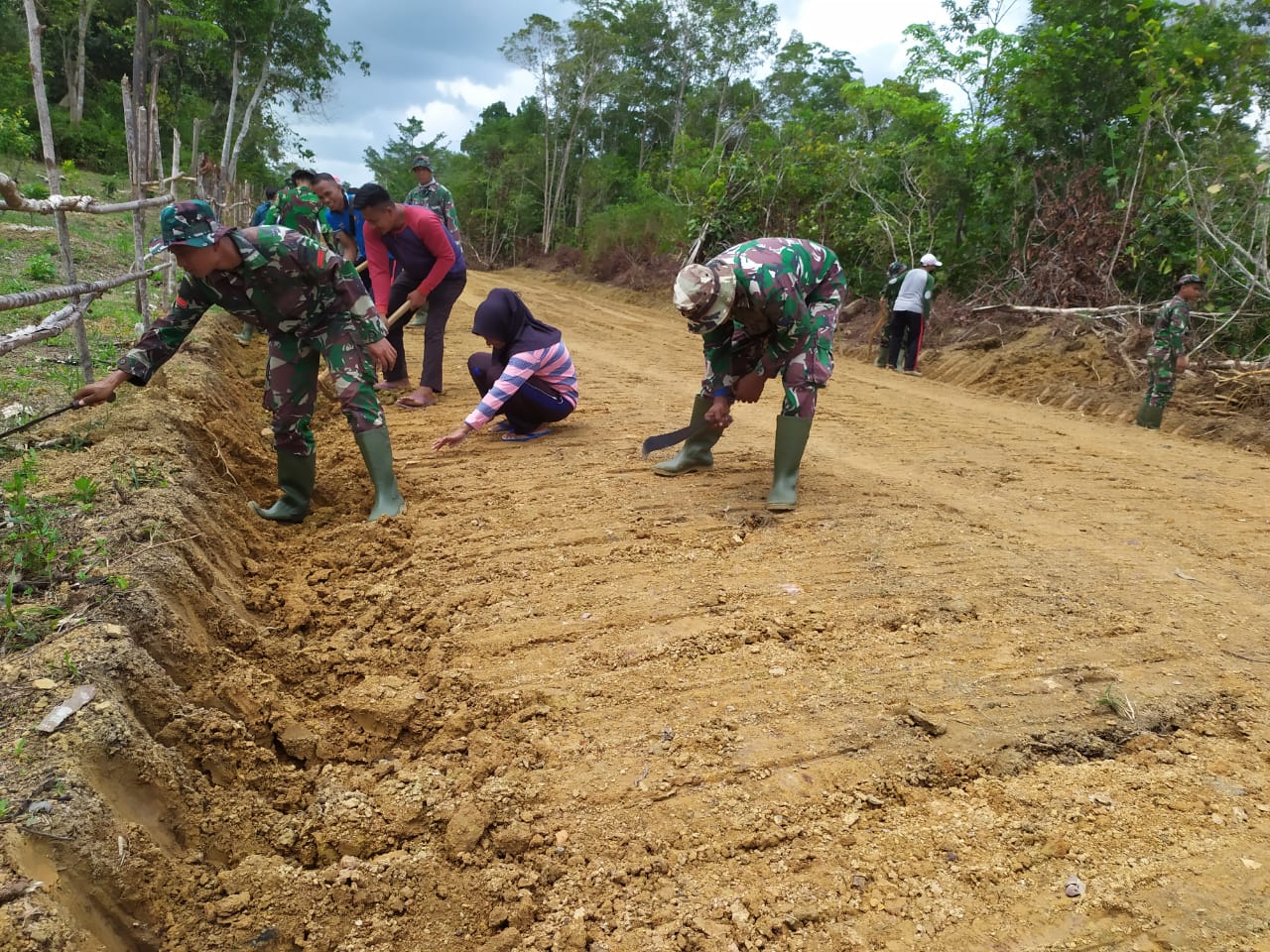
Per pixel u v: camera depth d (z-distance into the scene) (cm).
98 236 1127
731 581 343
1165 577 360
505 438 548
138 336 603
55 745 184
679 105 3569
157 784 194
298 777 228
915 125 1510
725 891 193
